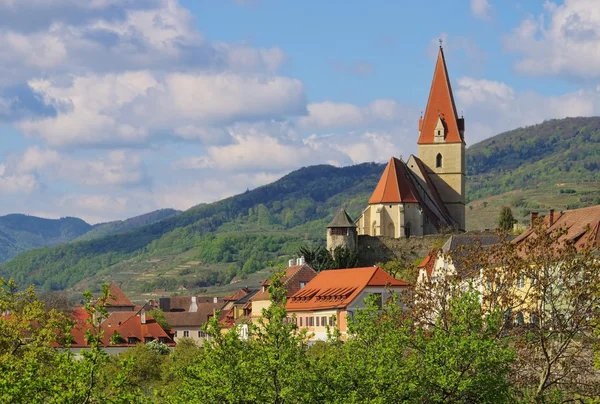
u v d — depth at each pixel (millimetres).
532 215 127375
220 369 56625
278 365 56250
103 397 51219
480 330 64750
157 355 124125
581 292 66250
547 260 68250
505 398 62031
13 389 50219
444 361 61438
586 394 66438
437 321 66375
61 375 52156
